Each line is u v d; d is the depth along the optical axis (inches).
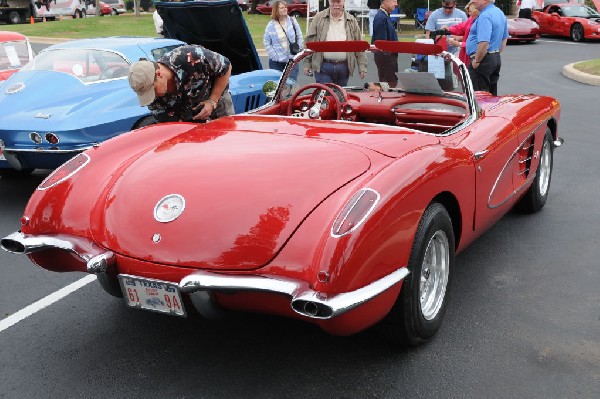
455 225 141.3
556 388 115.4
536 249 182.4
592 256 176.9
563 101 433.4
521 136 173.3
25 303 158.9
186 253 110.7
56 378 123.6
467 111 165.8
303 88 176.1
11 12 1300.4
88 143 226.4
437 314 131.1
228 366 126.1
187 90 169.3
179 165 127.3
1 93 245.0
